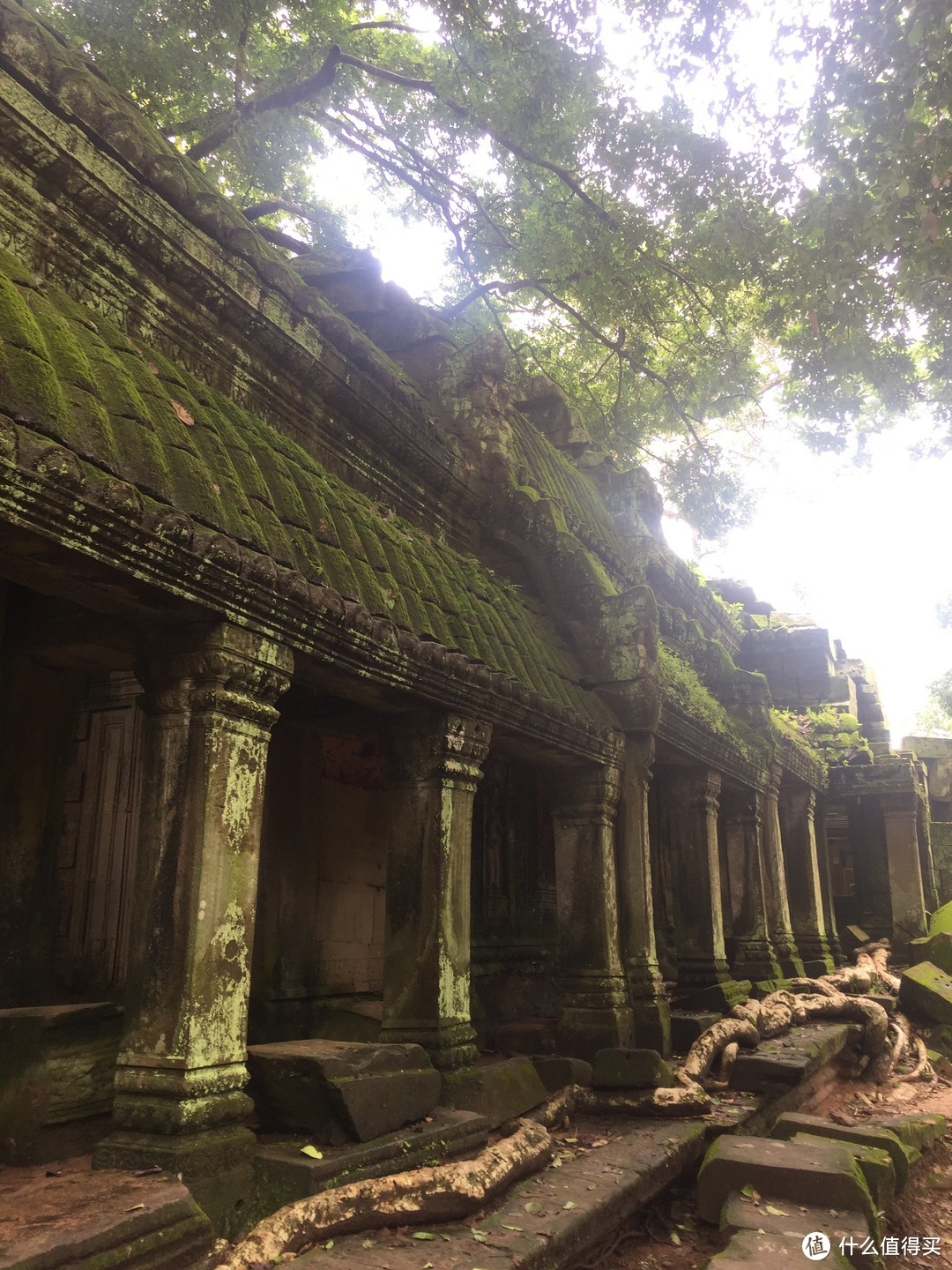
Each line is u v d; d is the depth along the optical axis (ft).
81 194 15.87
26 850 18.20
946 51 22.12
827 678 66.64
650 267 36.32
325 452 22.39
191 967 12.69
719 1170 17.12
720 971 33.24
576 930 25.73
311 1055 14.79
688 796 34.96
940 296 27.86
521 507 29.09
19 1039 13.20
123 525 11.68
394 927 19.08
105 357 13.84
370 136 41.32
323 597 15.01
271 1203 12.96
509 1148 16.22
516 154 34.96
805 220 25.22
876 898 58.49
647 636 27.32
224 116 33.06
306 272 31.91
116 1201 10.64
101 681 21.18
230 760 13.73
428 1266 11.98
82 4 28.68
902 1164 19.92
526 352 49.78
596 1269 15.43
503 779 33.45
